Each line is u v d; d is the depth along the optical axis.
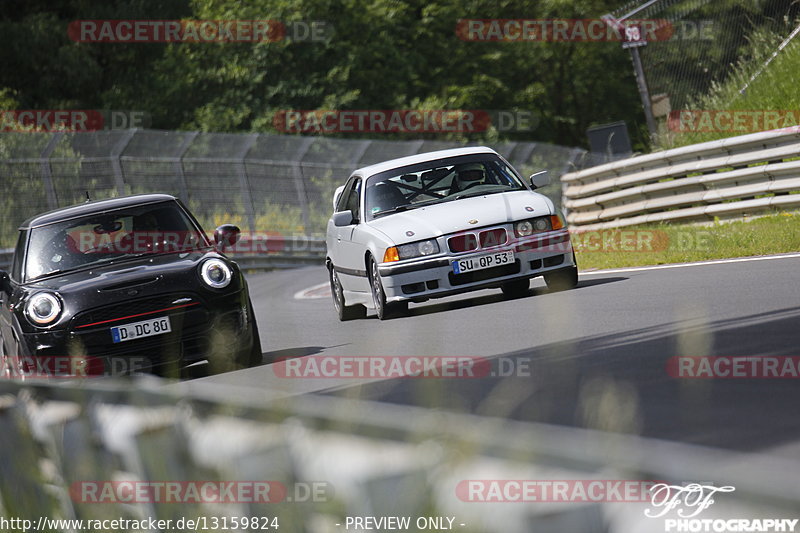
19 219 94.00
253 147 110.00
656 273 39.72
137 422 8.96
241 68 151.12
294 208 109.38
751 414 14.55
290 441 7.01
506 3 183.38
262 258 102.75
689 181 56.62
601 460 5.02
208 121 148.50
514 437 5.48
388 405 7.02
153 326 29.31
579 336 25.48
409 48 173.12
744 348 20.09
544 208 37.94
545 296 36.62
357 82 159.62
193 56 154.00
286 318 46.69
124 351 29.17
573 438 5.38
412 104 159.38
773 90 73.25
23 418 10.76
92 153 99.00
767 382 16.64
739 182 53.66
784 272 32.75
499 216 37.41
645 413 15.55
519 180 40.78
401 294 37.16
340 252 41.75
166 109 150.88
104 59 155.88
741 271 35.28
